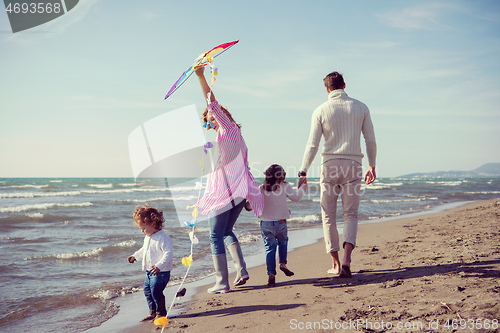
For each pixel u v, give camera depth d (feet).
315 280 13.15
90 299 13.23
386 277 12.07
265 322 9.23
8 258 20.25
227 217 13.10
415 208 53.98
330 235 13.46
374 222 35.81
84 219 41.01
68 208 55.47
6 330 10.34
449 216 35.29
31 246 24.39
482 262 12.61
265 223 13.73
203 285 14.84
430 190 113.70
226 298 12.18
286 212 13.93
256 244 25.07
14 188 111.34
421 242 19.44
